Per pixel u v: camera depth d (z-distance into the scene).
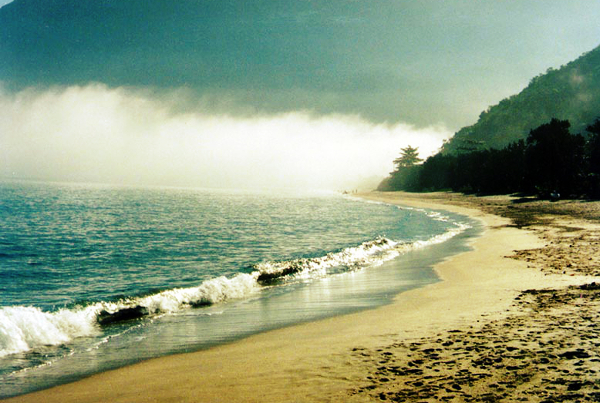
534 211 59.91
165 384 7.65
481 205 82.81
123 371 8.66
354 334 10.30
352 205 113.25
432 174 185.25
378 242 31.75
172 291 16.50
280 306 14.80
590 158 82.31
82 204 111.38
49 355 9.96
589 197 72.94
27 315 11.48
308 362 8.25
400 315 12.12
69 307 16.80
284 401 6.46
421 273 20.05
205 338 11.05
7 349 10.23
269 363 8.40
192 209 98.00
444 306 12.78
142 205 112.12
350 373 7.46
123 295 19.08
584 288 13.61
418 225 50.78
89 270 26.77
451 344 8.69
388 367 7.62
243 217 73.38
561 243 26.64
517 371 6.96
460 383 6.67
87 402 7.07
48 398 7.38
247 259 29.25
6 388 7.94
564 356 7.47
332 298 15.69
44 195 152.00
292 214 79.75
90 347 10.55
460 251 26.84
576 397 5.96
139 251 34.84
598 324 9.33
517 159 107.75
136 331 12.00
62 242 42.62
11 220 68.69
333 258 25.92
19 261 31.33
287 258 29.16
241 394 6.88
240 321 12.84
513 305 11.91
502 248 26.47
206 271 25.00
